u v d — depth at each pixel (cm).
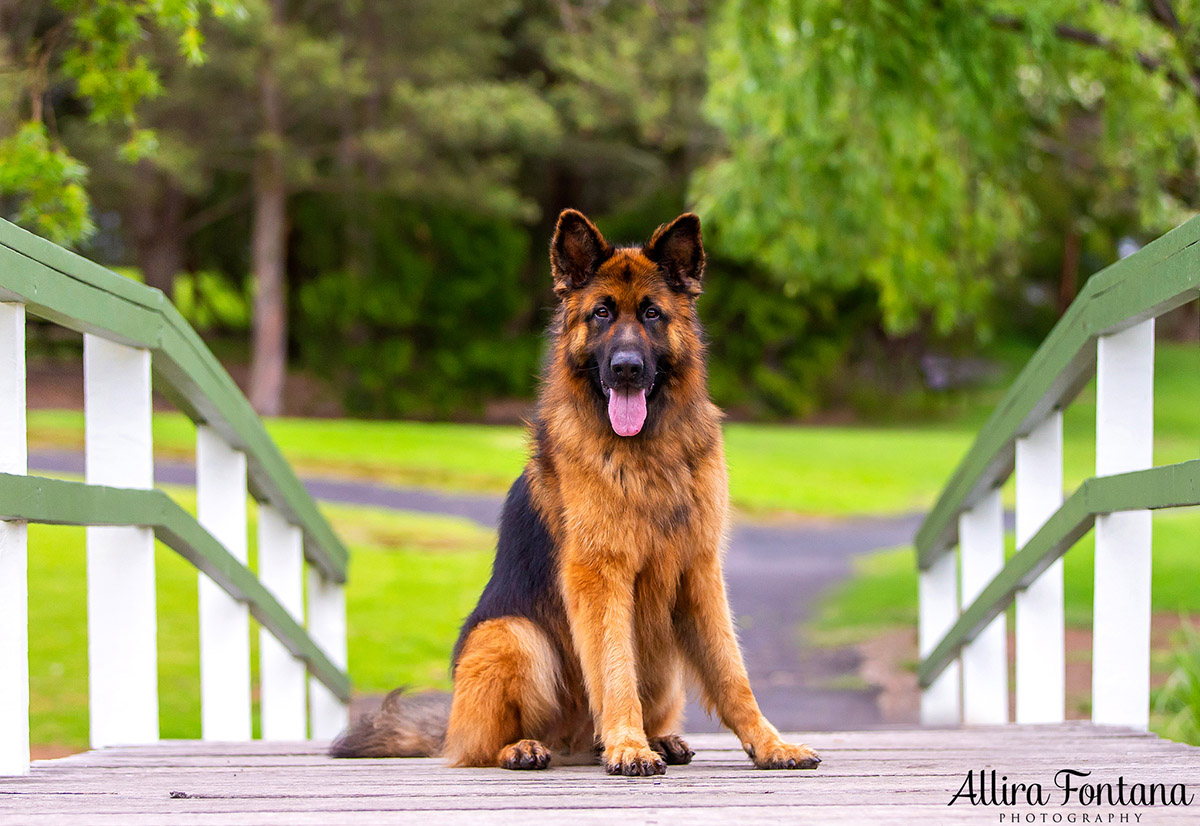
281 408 2606
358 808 259
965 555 596
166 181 2511
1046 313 3716
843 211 1095
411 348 2909
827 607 1205
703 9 1802
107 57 630
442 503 1614
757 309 2962
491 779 320
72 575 1122
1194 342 3934
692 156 2909
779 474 1933
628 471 371
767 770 335
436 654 988
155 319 399
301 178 2472
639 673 397
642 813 247
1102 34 952
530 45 2750
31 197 644
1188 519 1413
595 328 392
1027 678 493
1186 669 604
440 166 2469
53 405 2434
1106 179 1688
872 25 835
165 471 1667
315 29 2550
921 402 3148
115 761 363
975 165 1138
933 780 296
